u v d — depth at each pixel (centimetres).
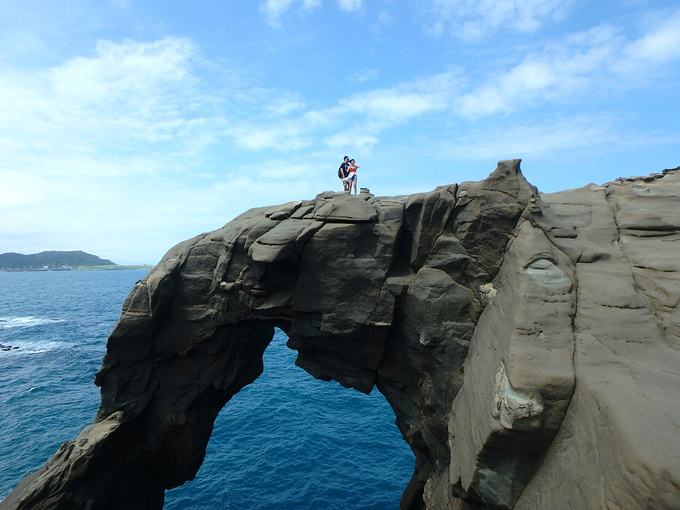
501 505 1094
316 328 2077
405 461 3378
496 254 1691
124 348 2241
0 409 4303
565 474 898
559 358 1016
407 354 1938
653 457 675
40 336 8138
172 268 2266
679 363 923
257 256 1902
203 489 2961
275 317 2200
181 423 2341
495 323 1380
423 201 1883
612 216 1512
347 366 2173
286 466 3278
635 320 1070
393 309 1861
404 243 1952
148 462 2398
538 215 1533
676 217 1379
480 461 1108
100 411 2247
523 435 993
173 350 2336
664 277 1157
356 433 3909
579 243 1382
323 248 1931
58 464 1961
